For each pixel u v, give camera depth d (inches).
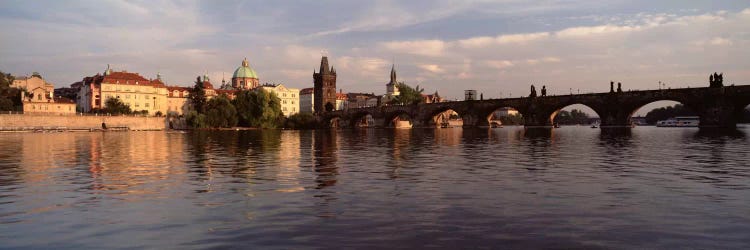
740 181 880.9
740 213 608.7
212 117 7391.7
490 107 6953.7
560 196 741.9
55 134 4621.1
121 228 564.1
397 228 553.3
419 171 1085.1
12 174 1061.8
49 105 7239.2
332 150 1871.3
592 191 784.9
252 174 1043.9
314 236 524.4
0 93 7234.3
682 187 816.3
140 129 7101.4
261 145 2317.9
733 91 4709.6
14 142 2709.2
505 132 4601.4
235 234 535.8
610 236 513.3
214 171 1106.1
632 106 5457.7
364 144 2359.7
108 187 863.1
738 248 468.4
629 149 1795.0
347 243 497.4
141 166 1234.6
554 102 6166.3
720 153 1546.5
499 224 567.2
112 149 2000.5
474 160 1365.7
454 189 818.2
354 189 824.3
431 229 547.8
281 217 611.8
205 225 575.5
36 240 516.4
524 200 711.1
